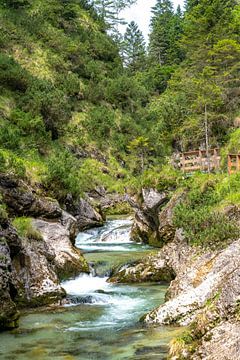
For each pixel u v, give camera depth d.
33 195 18.14
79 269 16.56
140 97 60.72
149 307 12.55
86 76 57.00
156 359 8.20
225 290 7.89
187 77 37.78
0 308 10.75
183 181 21.39
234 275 7.94
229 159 20.30
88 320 11.43
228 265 11.04
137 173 48.12
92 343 9.47
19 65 45.28
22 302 12.82
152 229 23.95
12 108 39.28
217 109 30.86
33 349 9.23
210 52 34.06
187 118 33.06
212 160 25.95
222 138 30.30
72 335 10.14
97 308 12.72
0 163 18.19
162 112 38.84
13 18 54.28
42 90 43.81
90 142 46.78
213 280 10.90
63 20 62.56
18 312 11.25
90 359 8.49
